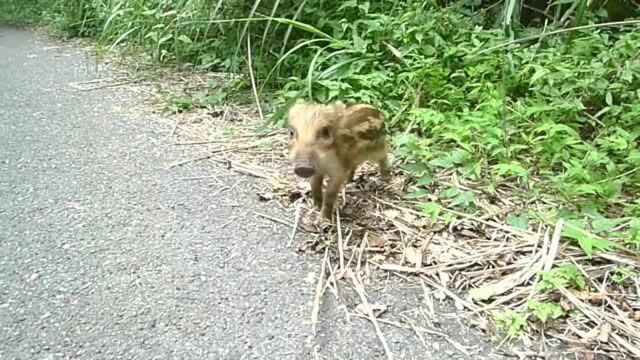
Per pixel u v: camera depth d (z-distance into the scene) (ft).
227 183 3.40
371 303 2.39
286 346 2.11
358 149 2.85
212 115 4.57
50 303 2.27
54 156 3.72
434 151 3.61
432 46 4.67
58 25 8.50
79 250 2.65
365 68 4.56
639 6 5.48
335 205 3.02
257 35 5.50
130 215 2.99
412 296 2.45
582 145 3.50
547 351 2.14
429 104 4.19
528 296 2.42
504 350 2.15
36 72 6.01
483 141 3.59
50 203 3.08
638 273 2.54
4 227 2.81
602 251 2.67
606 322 2.27
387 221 2.98
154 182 3.38
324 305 2.36
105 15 7.16
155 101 4.93
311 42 4.77
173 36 5.89
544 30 4.90
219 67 5.73
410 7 5.16
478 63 4.45
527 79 4.27
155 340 2.10
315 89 4.42
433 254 2.72
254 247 2.75
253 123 4.39
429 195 3.22
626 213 3.03
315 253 2.72
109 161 3.67
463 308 2.38
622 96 3.91
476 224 2.93
